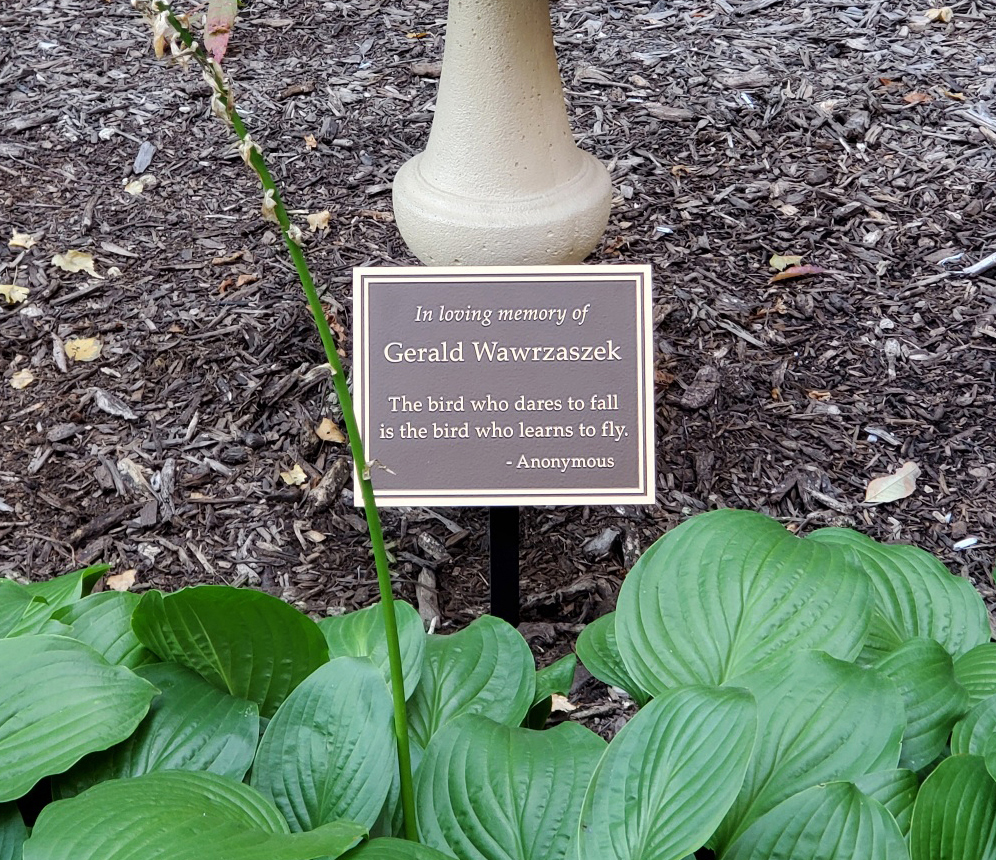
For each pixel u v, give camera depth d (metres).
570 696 1.95
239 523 2.29
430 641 1.41
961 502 2.31
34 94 3.68
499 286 1.66
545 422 1.69
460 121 2.16
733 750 1.05
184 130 3.53
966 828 1.07
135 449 2.46
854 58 3.80
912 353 2.68
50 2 4.20
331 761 1.13
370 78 3.77
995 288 2.85
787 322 2.79
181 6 3.08
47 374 2.65
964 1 4.06
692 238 3.07
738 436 2.48
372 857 1.01
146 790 1.03
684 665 1.28
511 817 1.11
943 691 1.25
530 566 2.21
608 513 2.32
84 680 1.17
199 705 1.22
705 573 1.35
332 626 1.42
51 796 1.20
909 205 3.15
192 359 2.68
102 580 2.16
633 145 3.43
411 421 1.69
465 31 2.09
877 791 1.12
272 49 3.94
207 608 1.17
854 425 2.50
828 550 1.36
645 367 1.68
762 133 3.47
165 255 3.02
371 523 1.00
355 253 3.03
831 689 1.18
